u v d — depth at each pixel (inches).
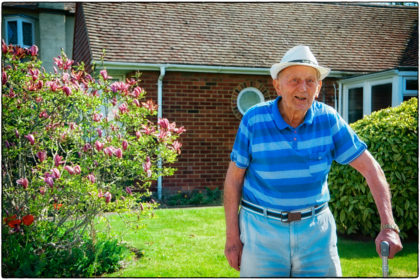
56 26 594.6
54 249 155.4
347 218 199.5
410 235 204.8
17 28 587.2
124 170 165.3
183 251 178.1
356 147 93.7
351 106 384.5
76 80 170.9
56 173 140.8
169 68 331.6
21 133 156.9
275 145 89.4
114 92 170.4
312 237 90.1
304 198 90.3
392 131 191.9
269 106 92.4
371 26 448.1
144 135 173.6
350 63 388.2
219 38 378.6
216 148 346.9
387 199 90.3
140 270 154.3
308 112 90.5
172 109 338.0
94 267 150.0
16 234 153.3
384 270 84.0
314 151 89.5
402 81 327.3
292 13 443.8
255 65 349.1
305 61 87.4
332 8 465.4
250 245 91.6
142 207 168.1
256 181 93.3
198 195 312.2
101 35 346.9
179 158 337.4
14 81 164.9
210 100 346.3
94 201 152.9
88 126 168.6
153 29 369.4
